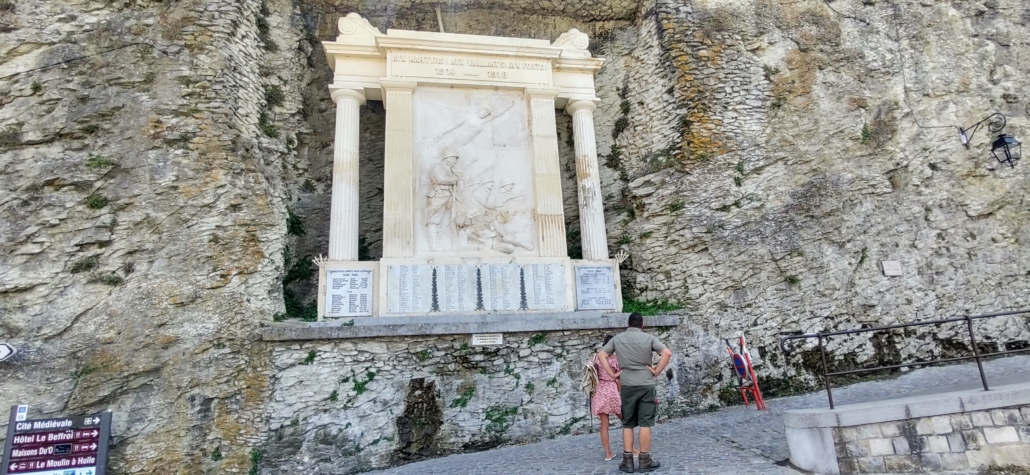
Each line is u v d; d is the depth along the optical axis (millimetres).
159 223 8070
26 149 7863
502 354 8664
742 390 9039
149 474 7148
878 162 11141
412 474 6918
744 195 10586
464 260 9430
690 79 11117
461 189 10039
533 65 10812
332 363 8125
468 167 10195
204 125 8688
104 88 8414
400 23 12219
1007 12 12609
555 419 8531
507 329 8703
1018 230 11133
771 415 7918
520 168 10398
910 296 10422
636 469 5547
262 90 10195
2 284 7219
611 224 11438
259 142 9805
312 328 8125
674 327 9562
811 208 10641
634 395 5559
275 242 8922
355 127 10016
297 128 10859
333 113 11438
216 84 8977
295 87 11000
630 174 11562
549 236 9961
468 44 10484
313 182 10938
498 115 10602
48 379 7047
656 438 7277
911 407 5008
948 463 4871
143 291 7723
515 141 10523
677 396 9086
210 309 7945
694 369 9344
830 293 10211
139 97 8531
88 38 8539
